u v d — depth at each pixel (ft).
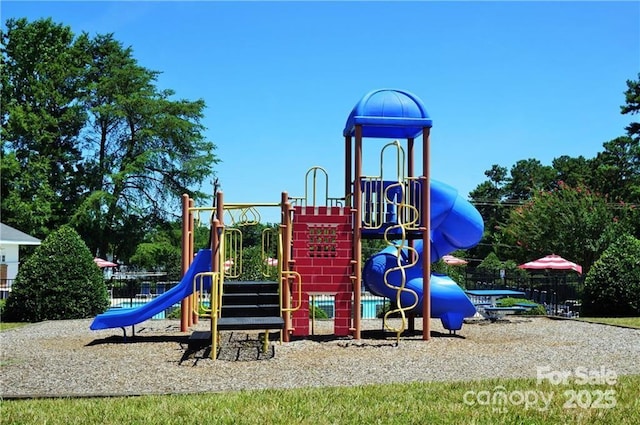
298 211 38.34
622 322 49.90
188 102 143.23
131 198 139.85
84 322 49.65
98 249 137.49
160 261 138.00
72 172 137.49
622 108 142.92
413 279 40.78
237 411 20.17
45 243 54.60
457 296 40.86
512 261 143.84
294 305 38.19
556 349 34.81
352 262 38.55
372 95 39.34
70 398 22.59
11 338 40.29
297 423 18.75
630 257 57.31
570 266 84.69
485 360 31.24
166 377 27.17
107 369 29.04
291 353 33.27
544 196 120.47
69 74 139.33
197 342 36.52
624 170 158.51
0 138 131.23
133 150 138.72
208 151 143.84
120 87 139.23
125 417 19.52
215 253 36.50
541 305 62.39
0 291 93.97
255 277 59.52
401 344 36.63
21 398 22.71
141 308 37.58
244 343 36.60
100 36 146.41
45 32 145.38
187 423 18.81
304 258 38.34
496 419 19.17
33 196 130.11
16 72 141.18
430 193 41.37
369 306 83.46
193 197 139.95
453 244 43.16
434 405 20.98
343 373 27.94
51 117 133.90
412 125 38.83
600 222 107.96
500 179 242.17
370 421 19.02
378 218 38.83
